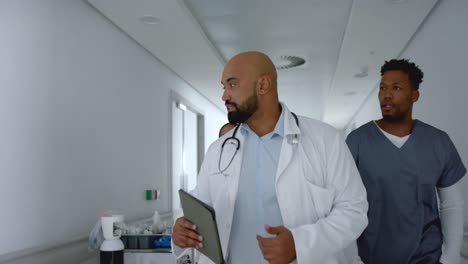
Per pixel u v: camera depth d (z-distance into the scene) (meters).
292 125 1.33
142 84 3.70
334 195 1.27
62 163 2.35
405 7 2.87
